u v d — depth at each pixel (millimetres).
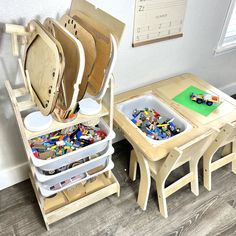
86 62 821
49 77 765
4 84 1099
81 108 1065
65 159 1042
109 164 1305
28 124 987
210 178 1478
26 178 1522
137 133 1199
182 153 1072
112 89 991
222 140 1274
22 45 1008
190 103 1404
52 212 1234
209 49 1768
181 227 1321
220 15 1601
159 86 1550
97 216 1355
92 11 887
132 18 1250
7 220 1321
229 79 2191
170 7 1324
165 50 1518
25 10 963
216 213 1390
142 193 1347
